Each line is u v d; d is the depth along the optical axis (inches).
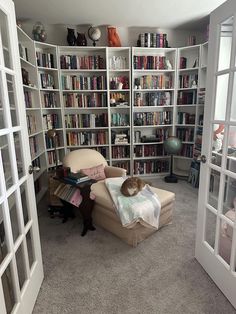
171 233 89.2
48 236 88.3
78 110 148.6
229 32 53.4
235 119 54.2
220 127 58.7
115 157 154.2
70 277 66.4
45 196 130.7
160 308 55.8
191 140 151.4
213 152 62.7
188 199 122.5
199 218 69.6
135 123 150.6
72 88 138.7
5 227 44.6
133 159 154.3
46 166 133.3
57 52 130.5
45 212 109.7
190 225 95.3
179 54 143.8
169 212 94.0
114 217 84.0
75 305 57.0
